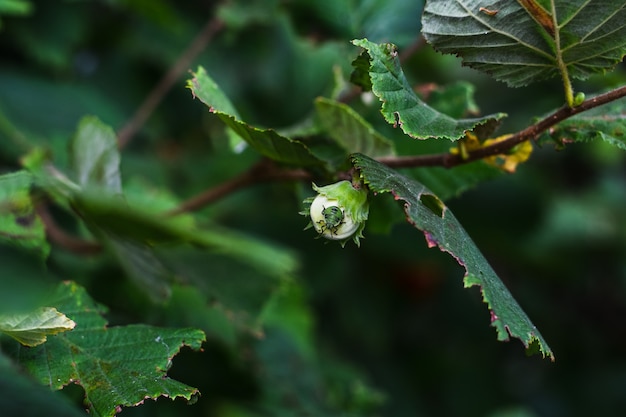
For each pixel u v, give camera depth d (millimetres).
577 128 754
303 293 979
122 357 719
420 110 727
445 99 850
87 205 738
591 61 734
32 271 692
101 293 829
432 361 1414
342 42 892
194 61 1123
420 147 837
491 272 721
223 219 1174
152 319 831
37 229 758
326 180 779
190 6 1186
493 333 1438
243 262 829
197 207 852
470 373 1423
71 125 1039
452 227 717
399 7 881
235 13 974
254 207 1192
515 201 1268
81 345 721
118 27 1126
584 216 1499
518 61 740
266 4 973
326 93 931
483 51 740
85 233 875
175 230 748
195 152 1205
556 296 1546
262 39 1076
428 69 1146
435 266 1387
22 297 682
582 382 1517
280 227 1200
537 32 730
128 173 1066
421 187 724
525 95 1299
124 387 706
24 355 712
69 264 830
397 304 1385
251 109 1052
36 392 715
